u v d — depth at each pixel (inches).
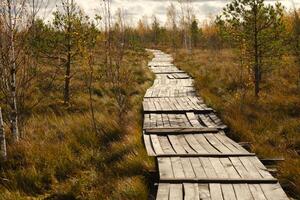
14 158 226.8
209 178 183.3
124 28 312.2
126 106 327.3
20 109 254.4
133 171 204.7
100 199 183.0
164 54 1245.7
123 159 218.1
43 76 368.8
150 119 304.7
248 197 167.6
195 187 176.9
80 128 266.1
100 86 398.9
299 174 194.9
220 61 665.6
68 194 190.4
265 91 384.2
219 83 428.8
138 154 217.5
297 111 305.1
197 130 267.1
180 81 515.5
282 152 233.9
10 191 196.1
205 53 998.4
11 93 235.1
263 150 230.8
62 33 341.7
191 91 428.8
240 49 358.0
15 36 225.8
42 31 320.5
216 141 245.3
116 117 292.7
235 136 263.0
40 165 218.2
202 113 323.3
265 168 197.3
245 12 352.8
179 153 219.1
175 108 334.3
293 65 465.1
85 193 189.8
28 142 235.6
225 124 283.1
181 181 182.5
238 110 303.4
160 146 237.6
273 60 369.4
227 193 171.3
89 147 241.9
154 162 213.0
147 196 179.9
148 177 201.5
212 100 355.3
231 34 362.9
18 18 219.9
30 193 197.8
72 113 318.3
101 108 333.7
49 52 343.6
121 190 181.8
